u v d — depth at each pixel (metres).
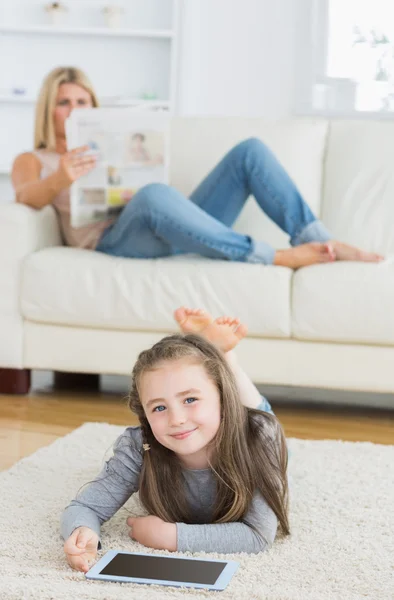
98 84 5.16
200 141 3.23
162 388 1.45
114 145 2.92
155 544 1.48
